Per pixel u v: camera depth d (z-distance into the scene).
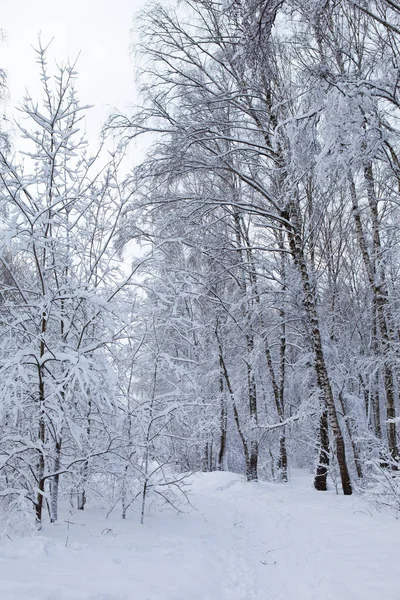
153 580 3.56
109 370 4.43
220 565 4.59
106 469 5.53
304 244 10.64
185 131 9.77
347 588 3.88
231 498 9.68
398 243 8.53
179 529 5.82
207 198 10.16
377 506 6.93
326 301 14.40
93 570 3.57
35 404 4.72
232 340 13.91
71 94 5.21
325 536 5.93
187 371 5.55
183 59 10.47
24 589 2.79
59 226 5.52
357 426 11.36
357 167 5.49
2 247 4.54
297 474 18.14
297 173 7.52
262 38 6.23
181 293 5.54
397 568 4.18
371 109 5.30
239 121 10.28
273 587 4.15
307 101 6.36
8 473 4.95
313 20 5.36
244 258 13.24
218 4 9.52
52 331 5.72
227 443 18.81
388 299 10.02
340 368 11.41
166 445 6.18
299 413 10.89
